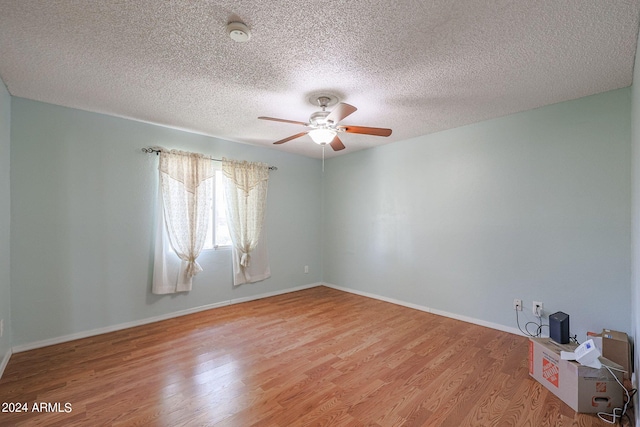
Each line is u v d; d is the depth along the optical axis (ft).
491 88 8.07
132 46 6.13
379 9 5.03
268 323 10.98
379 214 14.37
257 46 6.13
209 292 12.77
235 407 6.11
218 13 5.14
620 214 8.07
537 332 9.49
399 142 13.50
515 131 9.95
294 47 6.17
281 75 7.36
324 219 17.33
